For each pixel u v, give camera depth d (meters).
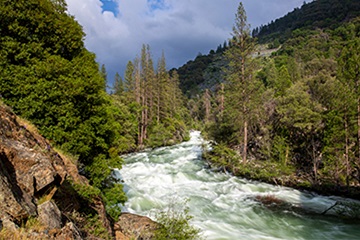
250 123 24.42
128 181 16.61
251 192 16.11
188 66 144.62
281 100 21.69
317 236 10.28
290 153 20.83
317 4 128.00
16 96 8.04
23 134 5.66
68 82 8.56
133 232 8.41
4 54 7.93
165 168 21.52
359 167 16.50
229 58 24.83
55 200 5.54
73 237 4.03
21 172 4.28
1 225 3.08
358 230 10.86
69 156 8.23
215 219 11.63
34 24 8.46
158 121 42.41
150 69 42.72
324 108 20.88
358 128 16.08
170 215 9.52
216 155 23.61
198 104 76.38
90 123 9.45
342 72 17.41
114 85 53.69
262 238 9.85
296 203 14.13
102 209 7.84
